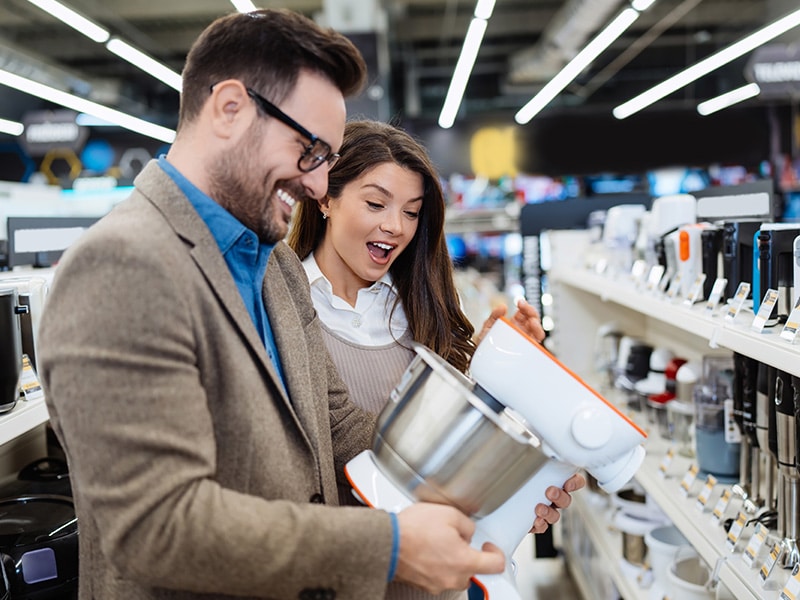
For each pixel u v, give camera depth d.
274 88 0.87
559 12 8.10
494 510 0.98
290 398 1.03
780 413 1.29
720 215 2.26
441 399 0.91
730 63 10.40
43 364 0.77
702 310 1.64
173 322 0.78
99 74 10.52
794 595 1.13
